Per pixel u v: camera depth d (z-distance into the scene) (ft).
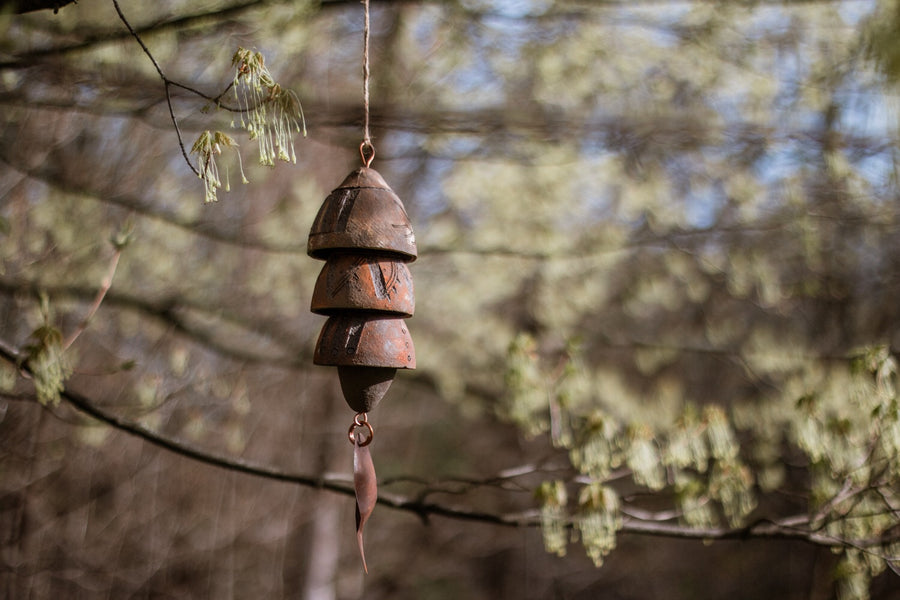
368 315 7.96
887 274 24.44
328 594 33.94
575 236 22.03
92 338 24.30
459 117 18.33
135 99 15.26
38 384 10.58
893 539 12.65
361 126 17.37
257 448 36.99
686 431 13.55
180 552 35.58
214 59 15.62
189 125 15.66
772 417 18.35
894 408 11.88
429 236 21.43
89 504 32.58
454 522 48.49
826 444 12.94
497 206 21.25
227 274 21.75
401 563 48.19
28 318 17.67
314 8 15.37
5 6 9.25
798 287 22.99
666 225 21.80
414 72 20.36
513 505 48.49
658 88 20.03
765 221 21.76
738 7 19.11
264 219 20.71
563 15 19.10
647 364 23.61
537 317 22.94
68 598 32.65
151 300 19.77
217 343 21.70
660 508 35.06
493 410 23.80
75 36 14.34
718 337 23.27
